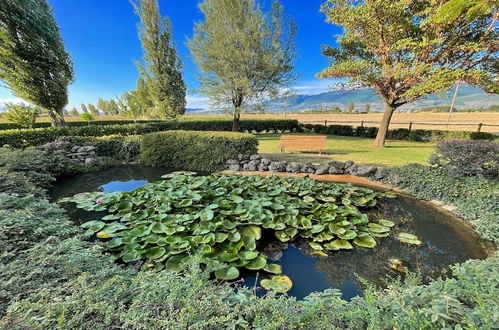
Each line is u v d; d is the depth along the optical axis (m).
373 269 2.05
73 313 0.87
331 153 6.83
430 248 2.35
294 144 6.75
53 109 7.75
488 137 8.42
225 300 1.03
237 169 5.29
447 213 3.11
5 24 6.32
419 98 6.89
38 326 0.75
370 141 9.91
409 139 10.37
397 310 0.90
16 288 1.00
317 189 3.60
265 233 2.59
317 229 2.48
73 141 5.89
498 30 5.29
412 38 6.02
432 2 5.21
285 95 11.28
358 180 4.45
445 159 3.64
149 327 0.82
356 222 2.67
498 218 2.53
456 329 0.74
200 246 2.09
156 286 1.03
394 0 5.80
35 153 4.52
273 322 0.84
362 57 7.73
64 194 3.92
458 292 0.96
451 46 5.67
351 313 0.89
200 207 2.87
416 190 3.71
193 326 0.80
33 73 6.95
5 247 1.33
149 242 2.13
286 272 1.99
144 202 3.04
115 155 6.30
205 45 9.96
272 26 10.00
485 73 5.08
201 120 12.93
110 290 1.02
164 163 5.81
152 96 12.17
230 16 9.54
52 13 7.41
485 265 1.15
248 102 10.93
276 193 3.36
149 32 11.09
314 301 1.04
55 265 1.22
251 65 10.13
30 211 1.91
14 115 7.58
